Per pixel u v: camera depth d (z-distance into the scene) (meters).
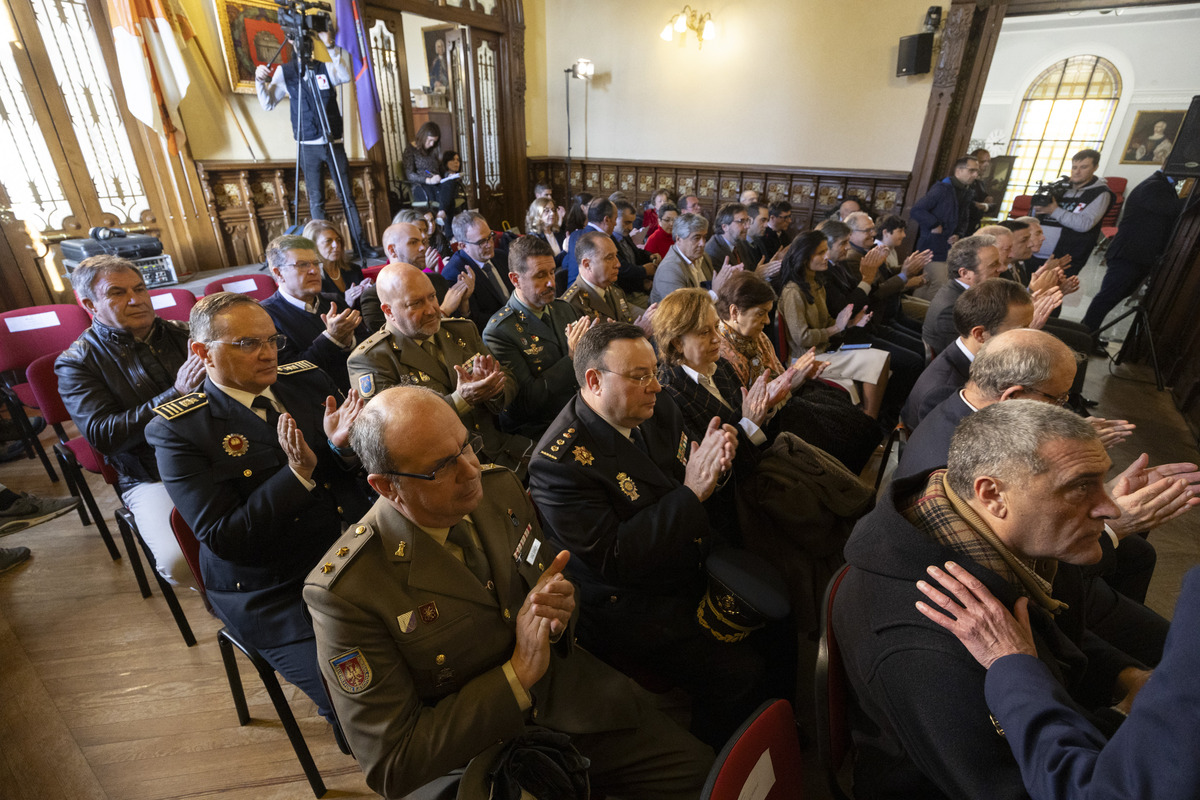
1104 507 0.89
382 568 1.01
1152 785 0.63
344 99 5.75
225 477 1.47
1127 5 5.27
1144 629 1.47
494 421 2.45
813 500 1.59
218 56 4.79
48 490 2.87
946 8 5.84
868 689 0.99
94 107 4.21
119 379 2.04
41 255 4.11
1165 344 4.17
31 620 2.08
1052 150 11.29
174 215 4.73
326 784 1.52
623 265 4.14
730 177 7.51
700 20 7.07
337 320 2.38
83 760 1.59
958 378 2.18
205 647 1.96
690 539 1.43
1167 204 4.01
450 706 0.99
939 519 1.01
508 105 7.76
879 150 6.59
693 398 1.90
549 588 1.03
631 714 1.22
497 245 4.50
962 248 2.83
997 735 0.86
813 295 3.26
